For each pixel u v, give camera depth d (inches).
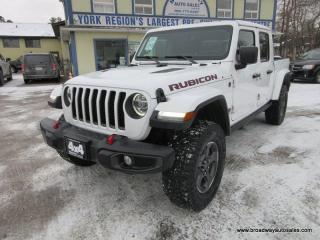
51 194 121.3
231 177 129.0
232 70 130.2
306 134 187.8
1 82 572.7
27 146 185.5
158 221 100.1
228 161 146.9
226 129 119.4
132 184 127.5
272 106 203.5
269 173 132.0
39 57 604.7
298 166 138.5
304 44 1059.3
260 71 165.6
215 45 136.6
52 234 95.4
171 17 612.4
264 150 161.2
